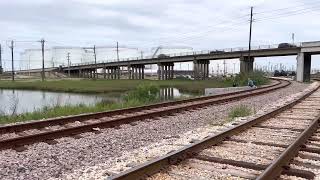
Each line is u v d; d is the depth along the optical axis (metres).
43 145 9.83
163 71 137.62
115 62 163.88
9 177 7.21
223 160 7.86
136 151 9.43
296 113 17.06
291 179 6.75
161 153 9.03
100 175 7.09
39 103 38.41
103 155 9.25
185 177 6.80
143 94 31.38
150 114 15.72
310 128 11.30
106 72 193.50
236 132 11.35
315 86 47.75
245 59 98.06
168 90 57.06
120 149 10.01
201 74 118.94
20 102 39.84
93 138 11.03
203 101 23.83
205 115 17.38
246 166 7.54
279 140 10.48
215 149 9.13
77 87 73.62
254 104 22.89
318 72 153.25
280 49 87.31
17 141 9.67
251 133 11.56
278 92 35.53
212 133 11.98
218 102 23.42
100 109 19.86
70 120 13.84
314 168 7.55
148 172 6.75
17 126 11.81
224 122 14.84
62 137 10.92
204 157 8.11
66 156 8.95
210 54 109.88
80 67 195.38
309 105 21.08
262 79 63.22
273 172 6.70
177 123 14.77
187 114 17.47
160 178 6.67
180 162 7.68
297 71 83.19
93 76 189.62
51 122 13.04
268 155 8.61
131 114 16.73
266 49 90.94
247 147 9.41
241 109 17.62
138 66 157.12
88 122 14.02
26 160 8.41
